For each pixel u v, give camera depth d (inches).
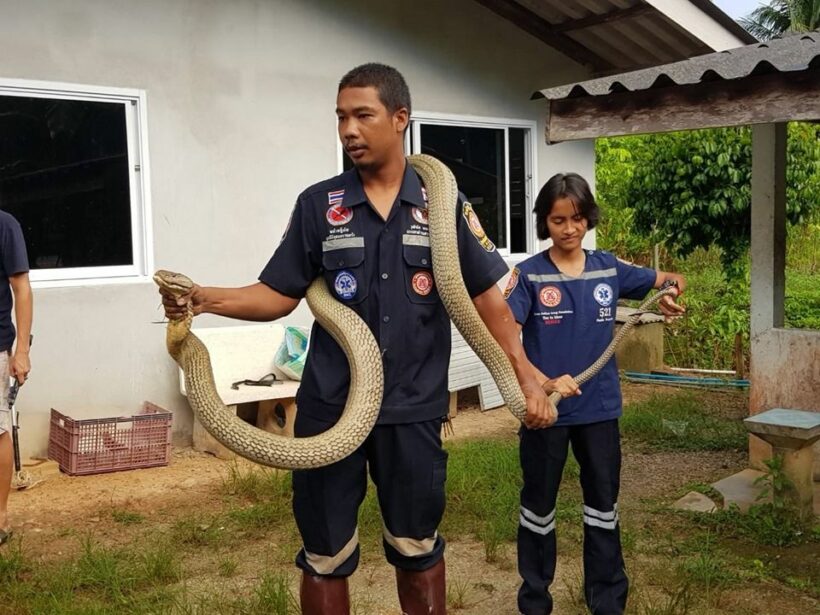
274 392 290.4
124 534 214.2
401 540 116.8
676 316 152.3
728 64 195.9
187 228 304.2
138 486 253.8
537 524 150.3
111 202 290.2
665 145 473.1
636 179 492.7
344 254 113.5
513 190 405.7
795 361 244.4
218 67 308.2
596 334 151.0
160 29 294.4
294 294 119.6
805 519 207.8
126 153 292.2
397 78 111.7
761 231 248.7
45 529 218.2
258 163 320.2
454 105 378.0
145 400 295.1
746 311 497.0
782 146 246.2
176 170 300.7
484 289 121.3
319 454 106.4
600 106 209.9
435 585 118.6
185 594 167.9
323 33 335.3
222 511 229.0
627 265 158.6
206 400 108.9
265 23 319.3
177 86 299.3
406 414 113.2
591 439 148.0
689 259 695.7
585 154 427.8
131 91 289.1
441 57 371.9
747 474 243.8
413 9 361.1
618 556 150.8
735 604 166.6
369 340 111.7
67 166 280.5
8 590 173.5
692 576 175.8
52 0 271.9
